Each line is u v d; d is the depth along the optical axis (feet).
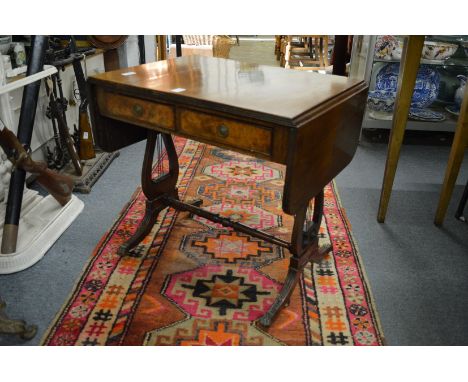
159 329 5.62
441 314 6.02
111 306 5.97
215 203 8.67
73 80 10.21
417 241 7.66
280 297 5.86
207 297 6.21
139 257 7.00
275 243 6.13
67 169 9.39
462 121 7.16
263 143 4.76
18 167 6.75
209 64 6.75
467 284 6.62
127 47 12.42
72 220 7.89
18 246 6.79
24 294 6.17
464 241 7.71
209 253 7.16
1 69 7.21
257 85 5.57
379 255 7.25
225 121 4.95
